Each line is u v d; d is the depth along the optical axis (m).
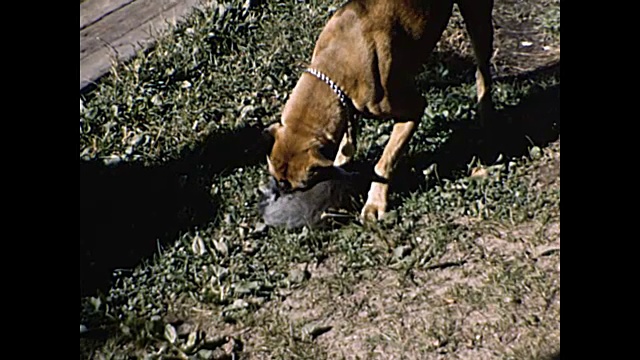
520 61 4.36
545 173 3.76
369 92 3.51
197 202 3.79
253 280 3.49
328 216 3.62
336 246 3.56
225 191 3.81
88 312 3.43
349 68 3.49
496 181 3.71
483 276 3.42
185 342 3.33
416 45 3.57
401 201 3.70
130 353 3.32
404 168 3.80
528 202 3.64
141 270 3.56
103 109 4.16
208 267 3.54
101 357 3.32
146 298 3.46
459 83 4.22
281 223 3.63
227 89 4.23
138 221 3.76
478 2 3.77
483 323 3.29
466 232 3.57
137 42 4.51
